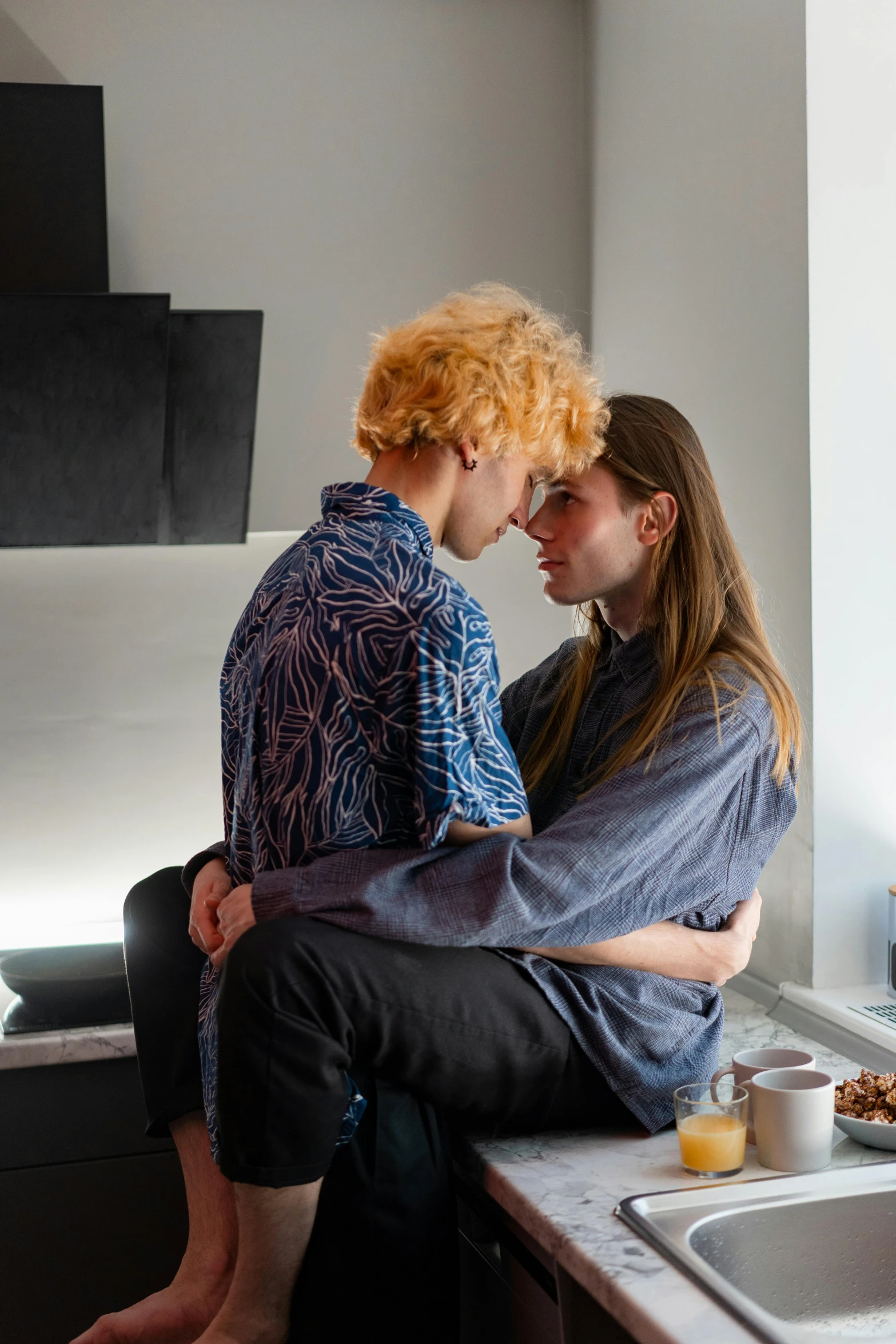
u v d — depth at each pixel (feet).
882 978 5.98
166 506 6.89
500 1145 4.24
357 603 3.66
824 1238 3.66
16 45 7.17
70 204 6.36
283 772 3.78
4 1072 5.90
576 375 4.36
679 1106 3.98
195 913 4.20
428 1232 3.94
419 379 4.03
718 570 4.70
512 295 4.57
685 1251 3.28
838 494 5.74
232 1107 3.58
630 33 7.34
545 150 8.05
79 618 7.69
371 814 3.71
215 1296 4.16
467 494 4.15
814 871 5.87
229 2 7.47
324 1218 3.86
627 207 7.48
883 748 5.92
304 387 7.70
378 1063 3.82
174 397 6.49
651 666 4.75
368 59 7.72
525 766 5.24
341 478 7.77
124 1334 4.11
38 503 6.59
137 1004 4.54
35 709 7.67
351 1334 3.83
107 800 7.79
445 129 7.86
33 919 7.72
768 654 4.60
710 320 6.55
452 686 3.59
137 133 7.36
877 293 5.74
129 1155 6.00
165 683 7.82
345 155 7.69
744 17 6.08
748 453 6.23
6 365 5.99
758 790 4.53
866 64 5.68
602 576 4.67
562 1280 3.51
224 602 7.85
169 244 7.43
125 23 7.31
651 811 3.98
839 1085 4.72
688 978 4.44
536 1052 4.04
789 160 5.75
